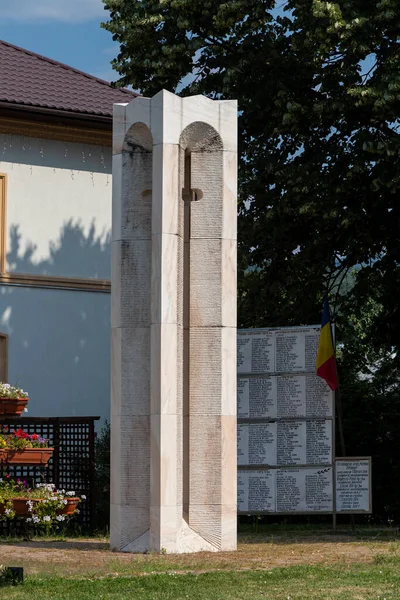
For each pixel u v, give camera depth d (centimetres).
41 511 1884
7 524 1953
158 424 1502
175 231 1528
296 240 2369
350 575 1238
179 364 1542
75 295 2559
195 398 1567
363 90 2077
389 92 2066
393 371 2662
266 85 2273
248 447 2011
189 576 1240
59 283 2531
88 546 1642
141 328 1551
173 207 1528
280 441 2000
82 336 2559
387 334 2511
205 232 1584
